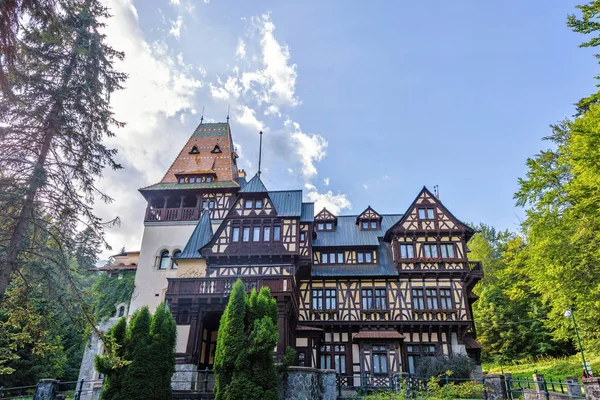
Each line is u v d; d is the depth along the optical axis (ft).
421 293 84.94
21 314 41.39
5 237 41.01
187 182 97.45
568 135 75.82
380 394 51.21
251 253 77.92
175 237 91.40
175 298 69.46
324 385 50.47
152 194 95.76
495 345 112.57
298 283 87.35
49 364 89.15
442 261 85.66
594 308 57.47
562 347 102.99
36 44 41.06
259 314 48.08
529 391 57.21
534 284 66.74
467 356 75.97
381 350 76.23
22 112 39.60
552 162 70.18
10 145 39.40
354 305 84.94
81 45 43.06
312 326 83.30
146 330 47.01
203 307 69.51
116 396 42.86
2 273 37.01
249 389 42.22
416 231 87.97
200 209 93.30
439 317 81.97
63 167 42.01
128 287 91.04
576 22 43.57
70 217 41.65
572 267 56.65
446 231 87.61
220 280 70.08
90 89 43.98
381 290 86.17
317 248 92.32
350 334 82.79
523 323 110.32
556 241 57.26
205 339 74.90
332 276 86.84
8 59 33.32
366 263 90.27
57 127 41.11
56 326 43.37
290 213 81.61
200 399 47.98
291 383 47.19
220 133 110.83
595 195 48.80
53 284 40.40
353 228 98.53
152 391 43.83
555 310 69.72
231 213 82.53
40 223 40.70
